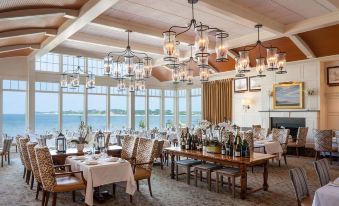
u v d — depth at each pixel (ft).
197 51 13.37
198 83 42.34
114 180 13.28
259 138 26.30
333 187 8.68
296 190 9.47
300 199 9.55
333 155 25.27
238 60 18.56
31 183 16.61
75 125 81.66
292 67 30.68
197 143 18.06
